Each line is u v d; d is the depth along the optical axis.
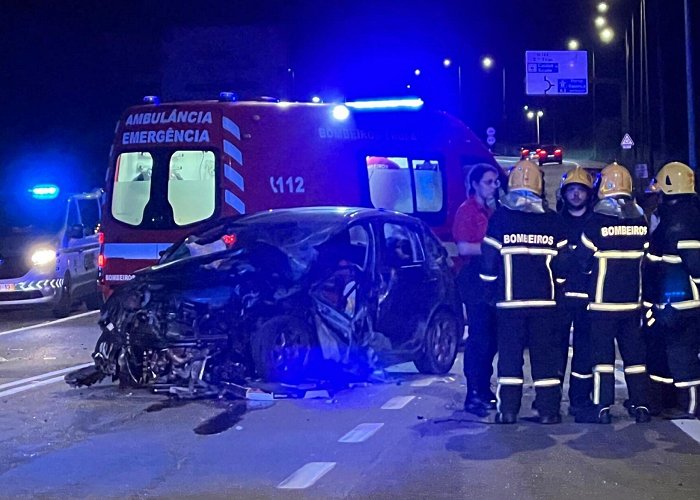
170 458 7.47
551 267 8.12
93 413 9.12
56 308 17.48
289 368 9.54
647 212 12.33
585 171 8.73
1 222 17.66
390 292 10.27
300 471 7.01
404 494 6.40
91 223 18.91
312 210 10.72
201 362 9.33
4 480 6.98
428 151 14.56
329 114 13.37
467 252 9.63
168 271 9.87
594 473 6.81
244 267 9.64
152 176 12.77
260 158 12.75
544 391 8.23
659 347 8.41
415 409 9.02
